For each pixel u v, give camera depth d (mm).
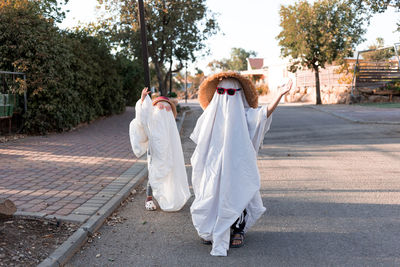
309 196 5691
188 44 21234
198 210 3832
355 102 26641
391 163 8039
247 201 3771
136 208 5273
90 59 15852
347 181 6562
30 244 3633
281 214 4895
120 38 19578
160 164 4961
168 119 5082
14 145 10016
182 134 14008
